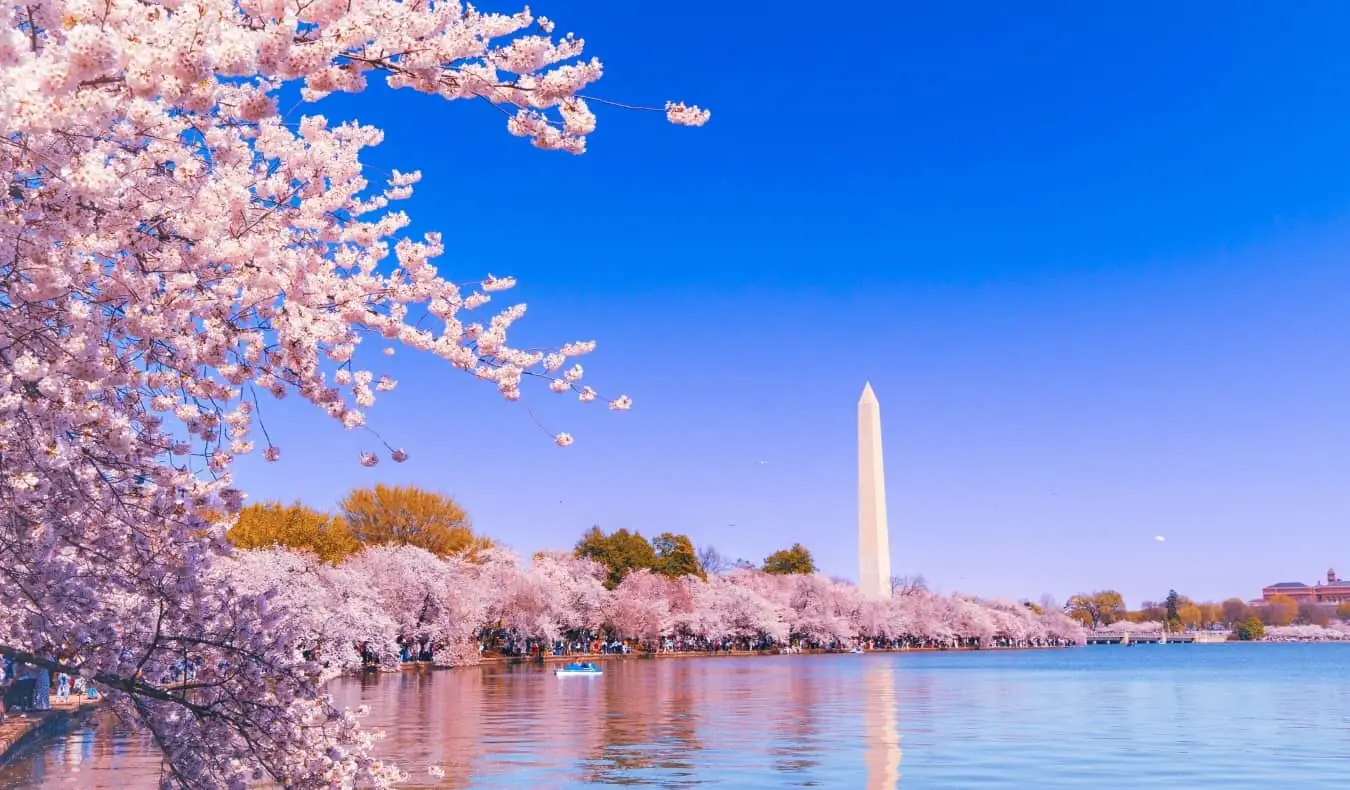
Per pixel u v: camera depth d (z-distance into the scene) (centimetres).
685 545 13875
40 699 3244
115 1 577
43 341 842
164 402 1002
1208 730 3738
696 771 2652
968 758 2920
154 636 1127
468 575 8944
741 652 12900
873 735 3506
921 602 15362
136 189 817
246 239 883
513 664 8975
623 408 1066
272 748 1090
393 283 1025
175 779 1145
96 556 1073
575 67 759
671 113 754
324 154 951
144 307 888
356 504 9488
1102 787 2466
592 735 3397
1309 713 4497
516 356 1052
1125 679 7269
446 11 740
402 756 2873
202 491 1098
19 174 788
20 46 524
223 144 852
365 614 6825
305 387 1018
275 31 624
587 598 10519
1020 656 13062
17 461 917
